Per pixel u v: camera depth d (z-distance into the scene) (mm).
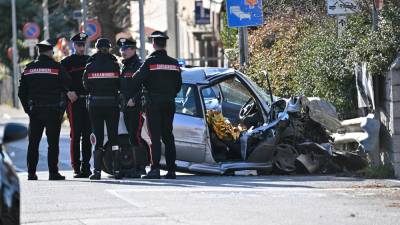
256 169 33438
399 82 30547
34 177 32625
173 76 31828
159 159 32094
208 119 33688
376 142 32094
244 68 46719
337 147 34188
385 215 23172
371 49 31891
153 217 22969
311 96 39688
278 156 33375
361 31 35344
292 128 33406
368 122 31969
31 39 100875
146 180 31422
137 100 32062
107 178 32844
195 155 33406
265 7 49656
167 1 111875
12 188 15992
